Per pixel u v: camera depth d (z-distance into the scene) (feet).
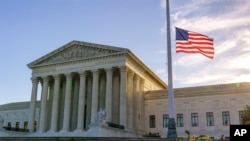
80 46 276.62
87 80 284.41
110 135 201.77
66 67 277.64
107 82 255.50
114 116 260.83
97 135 188.14
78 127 252.62
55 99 273.75
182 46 123.13
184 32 124.47
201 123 269.44
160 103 289.94
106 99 251.80
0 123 246.27
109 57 260.62
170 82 110.22
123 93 247.91
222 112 265.34
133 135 246.06
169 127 105.91
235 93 264.93
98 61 264.52
